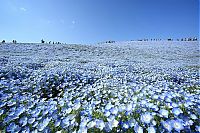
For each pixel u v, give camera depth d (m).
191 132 2.87
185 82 8.53
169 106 3.54
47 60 20.34
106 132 2.94
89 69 12.84
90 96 5.64
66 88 7.05
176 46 57.72
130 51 42.66
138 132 2.70
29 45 39.88
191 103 3.63
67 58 24.62
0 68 9.70
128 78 8.55
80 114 3.71
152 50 47.31
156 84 7.10
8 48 33.28
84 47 42.78
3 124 3.55
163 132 2.78
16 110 3.89
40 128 3.16
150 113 3.20
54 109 3.87
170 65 21.23
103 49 42.97
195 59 34.25
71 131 3.11
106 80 7.88
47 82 7.30
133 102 4.04
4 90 5.84
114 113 3.40
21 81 7.82
